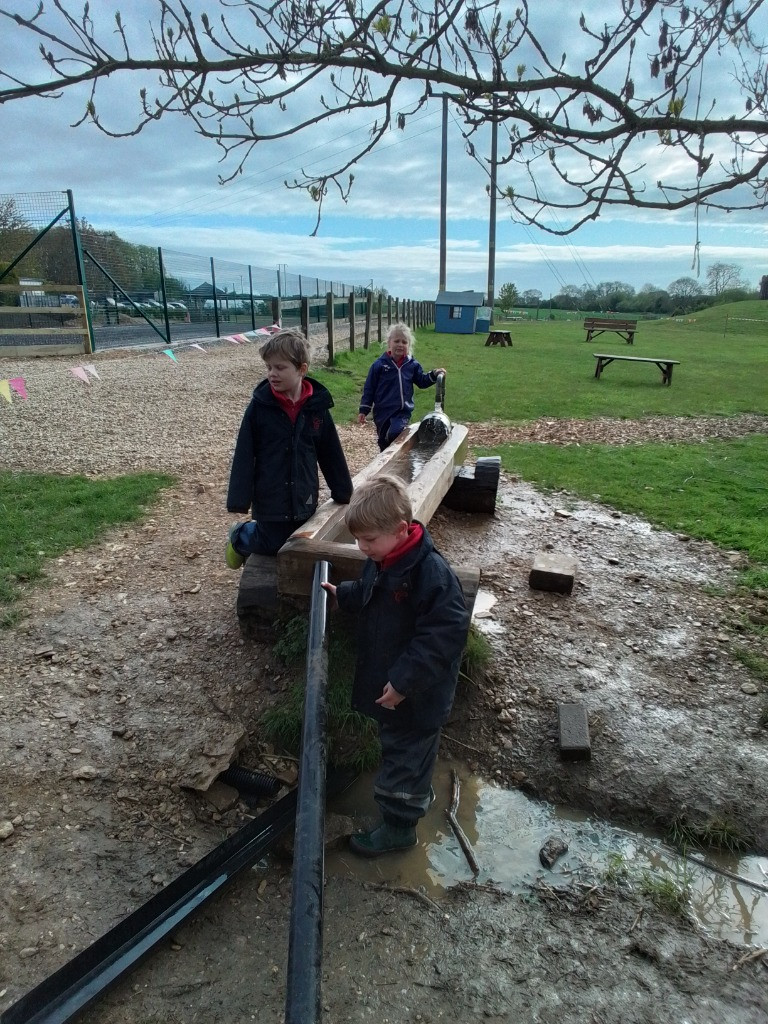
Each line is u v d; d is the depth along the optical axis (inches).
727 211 76.4
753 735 129.0
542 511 247.9
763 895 101.9
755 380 651.5
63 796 109.0
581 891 100.4
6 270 570.9
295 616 136.9
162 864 99.6
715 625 166.2
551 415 438.6
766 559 204.5
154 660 140.9
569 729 125.0
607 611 171.3
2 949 85.5
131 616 156.3
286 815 106.1
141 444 311.4
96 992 79.3
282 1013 80.4
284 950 88.3
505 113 76.5
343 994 83.0
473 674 135.4
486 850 107.4
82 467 272.7
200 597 165.2
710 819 112.2
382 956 88.2
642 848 109.7
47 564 180.9
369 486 89.9
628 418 436.1
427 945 90.0
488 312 1409.9
